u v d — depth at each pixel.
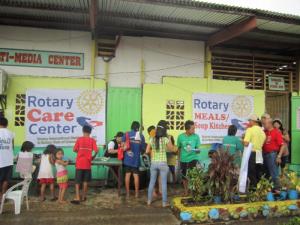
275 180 7.64
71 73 9.30
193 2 7.36
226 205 6.43
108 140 9.41
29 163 7.13
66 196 7.88
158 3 7.21
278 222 6.36
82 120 9.26
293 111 10.88
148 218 6.36
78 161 7.35
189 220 6.13
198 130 9.90
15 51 9.03
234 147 7.91
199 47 10.16
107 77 9.49
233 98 10.29
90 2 6.78
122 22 8.77
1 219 6.11
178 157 8.29
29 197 7.72
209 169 6.80
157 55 9.85
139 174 8.49
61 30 9.28
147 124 9.59
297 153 10.77
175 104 9.81
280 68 11.09
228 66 10.57
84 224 5.96
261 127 7.95
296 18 8.21
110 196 7.92
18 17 8.63
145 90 9.62
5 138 6.89
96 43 9.41
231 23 8.62
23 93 8.99
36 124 9.02
